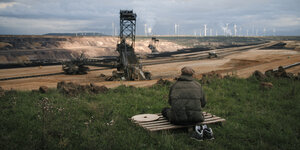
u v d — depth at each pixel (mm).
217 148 5070
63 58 154875
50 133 5469
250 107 9188
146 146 5160
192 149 5062
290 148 5145
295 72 23156
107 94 12055
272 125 6684
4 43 165875
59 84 13383
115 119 6883
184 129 6410
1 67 74250
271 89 12445
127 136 5531
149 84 20172
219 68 54281
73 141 5168
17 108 8227
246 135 5953
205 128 5758
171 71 53156
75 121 6812
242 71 26719
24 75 51781
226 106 9500
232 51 125750
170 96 6102
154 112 8469
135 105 9375
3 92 11172
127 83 21938
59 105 8711
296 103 9406
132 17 48188
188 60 81688
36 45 179750
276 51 93125
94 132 5766
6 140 4980
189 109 5895
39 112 7324
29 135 5262
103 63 82188
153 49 151875
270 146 5238
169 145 5066
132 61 42719
